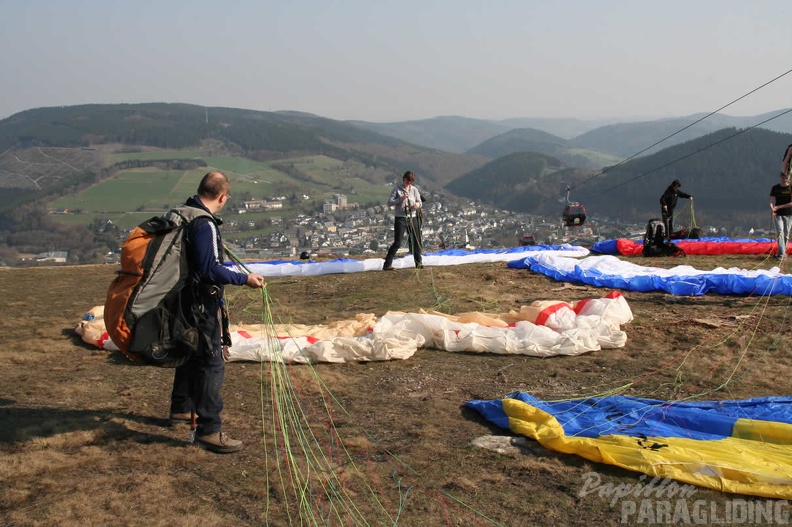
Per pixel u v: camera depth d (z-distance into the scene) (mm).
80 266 14930
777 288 8586
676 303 8477
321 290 10820
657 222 12844
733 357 6125
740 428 4270
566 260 11242
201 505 3535
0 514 3395
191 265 4023
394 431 4617
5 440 4379
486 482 3789
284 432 4441
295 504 3553
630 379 5668
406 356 6434
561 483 3746
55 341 7363
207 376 4188
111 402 5227
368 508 3510
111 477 3855
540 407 4812
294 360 6281
